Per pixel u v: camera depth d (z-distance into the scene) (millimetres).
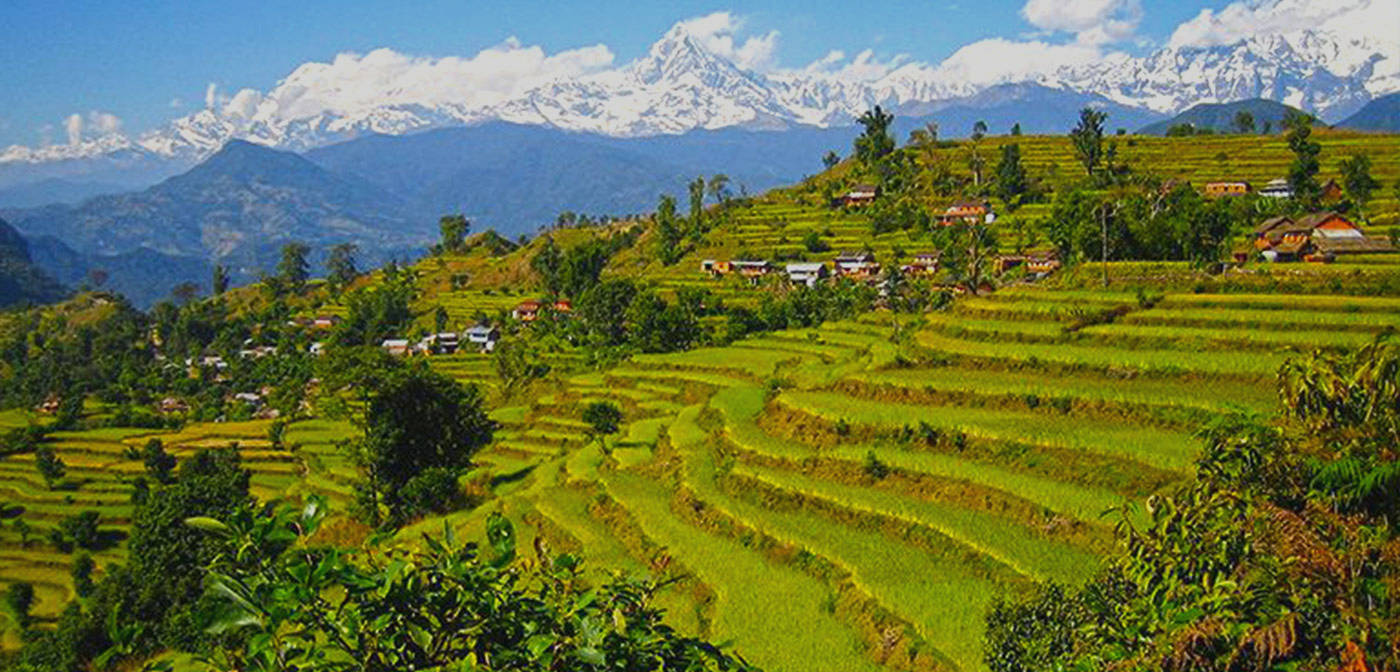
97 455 123312
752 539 45062
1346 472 11664
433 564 7738
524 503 59156
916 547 40875
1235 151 174250
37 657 57219
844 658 33219
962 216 160125
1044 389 52688
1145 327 59531
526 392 111750
